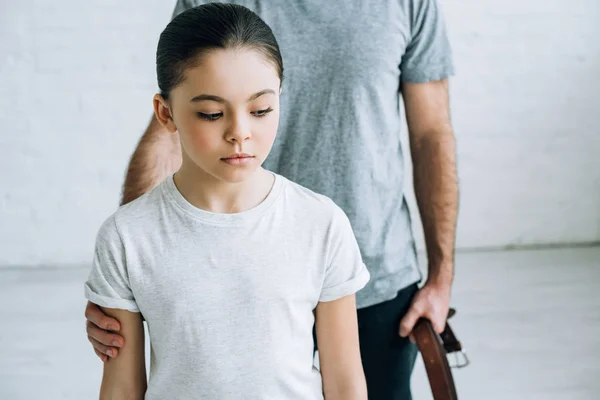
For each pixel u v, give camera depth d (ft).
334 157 4.07
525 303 9.57
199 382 2.75
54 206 11.11
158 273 2.74
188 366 2.75
